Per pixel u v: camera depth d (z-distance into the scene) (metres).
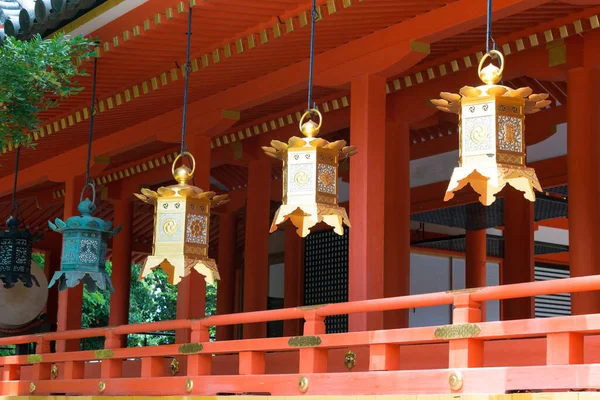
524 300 15.47
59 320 13.92
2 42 9.73
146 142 12.87
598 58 10.33
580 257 10.34
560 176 14.47
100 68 10.61
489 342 7.27
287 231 18.34
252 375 7.86
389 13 8.91
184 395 8.51
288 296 18.11
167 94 11.39
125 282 17.97
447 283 20.27
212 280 7.69
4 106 9.40
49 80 9.13
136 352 9.23
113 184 17.89
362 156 9.28
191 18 9.11
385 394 6.64
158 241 7.68
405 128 12.70
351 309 7.13
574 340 5.71
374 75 9.42
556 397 5.53
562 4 9.47
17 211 20.23
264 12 9.16
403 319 12.42
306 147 6.77
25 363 11.20
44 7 9.10
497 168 5.46
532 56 10.92
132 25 9.64
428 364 7.75
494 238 19.77
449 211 16.95
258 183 14.94
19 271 11.73
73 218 9.49
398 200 12.52
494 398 5.82
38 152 14.33
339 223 6.77
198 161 11.74
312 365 7.36
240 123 13.97
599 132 10.41
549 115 13.33
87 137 13.54
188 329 11.33
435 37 8.95
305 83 10.20
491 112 5.54
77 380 10.07
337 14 8.85
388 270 12.32
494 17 8.46
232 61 10.18
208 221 7.82
